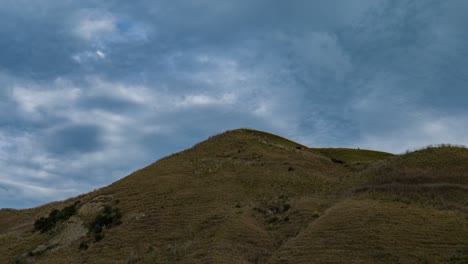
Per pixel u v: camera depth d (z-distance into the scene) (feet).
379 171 185.47
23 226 182.09
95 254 127.13
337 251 97.76
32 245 148.66
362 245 98.37
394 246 95.81
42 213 202.80
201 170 204.44
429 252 91.81
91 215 163.73
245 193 169.07
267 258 105.70
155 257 114.83
